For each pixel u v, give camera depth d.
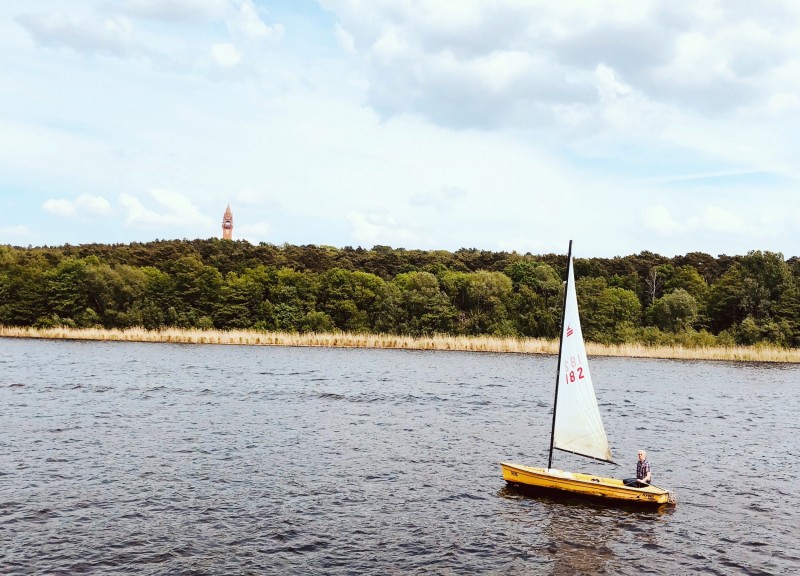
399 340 100.88
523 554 20.30
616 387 59.09
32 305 116.00
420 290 117.12
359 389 53.78
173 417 40.22
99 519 22.50
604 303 111.12
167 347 91.44
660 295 141.62
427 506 24.59
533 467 30.28
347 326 116.62
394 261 161.12
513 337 106.25
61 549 19.86
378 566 19.17
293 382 57.00
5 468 28.19
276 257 150.62
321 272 143.75
